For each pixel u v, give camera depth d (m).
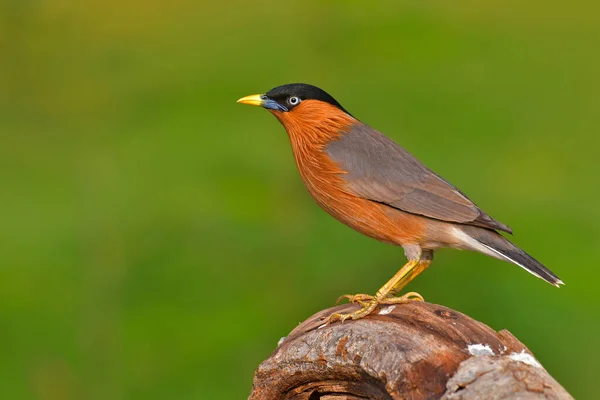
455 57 21.42
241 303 14.05
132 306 14.12
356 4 23.64
